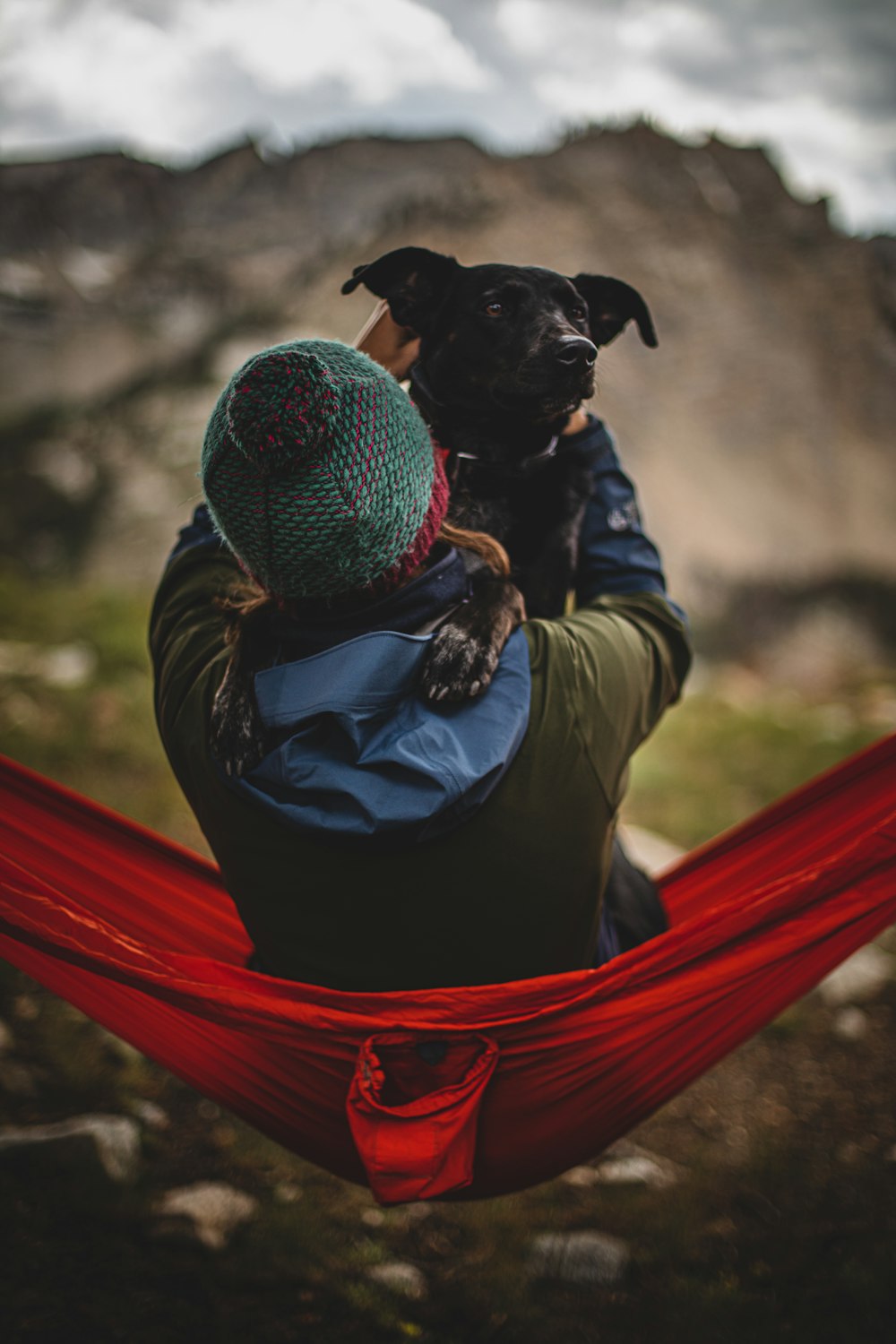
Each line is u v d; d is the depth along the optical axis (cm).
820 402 2527
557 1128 173
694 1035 175
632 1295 244
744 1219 271
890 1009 371
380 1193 153
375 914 146
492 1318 236
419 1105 151
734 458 2323
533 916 148
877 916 177
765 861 215
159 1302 229
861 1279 242
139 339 2984
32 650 664
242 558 138
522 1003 152
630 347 2400
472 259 2398
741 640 2050
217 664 156
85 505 1997
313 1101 171
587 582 198
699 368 2402
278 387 122
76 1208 252
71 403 2542
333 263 2602
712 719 779
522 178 2620
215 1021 159
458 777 134
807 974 182
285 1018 153
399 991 152
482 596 153
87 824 204
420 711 140
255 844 147
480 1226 265
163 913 207
